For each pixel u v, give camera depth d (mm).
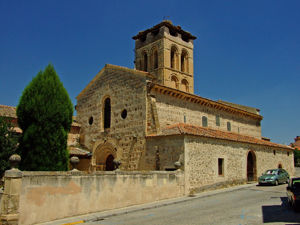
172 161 23875
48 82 20547
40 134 19406
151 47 40625
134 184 19453
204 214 16031
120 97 29328
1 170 18672
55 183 15125
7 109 29297
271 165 35531
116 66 30375
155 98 26953
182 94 29031
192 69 43000
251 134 40562
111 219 15539
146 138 26047
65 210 15445
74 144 32344
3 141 19266
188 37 43344
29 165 18953
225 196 22766
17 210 13219
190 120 30188
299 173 46562
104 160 30359
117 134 28812
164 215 16203
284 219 14211
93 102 32469
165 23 39188
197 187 24047
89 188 16781
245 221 14023
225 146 27969
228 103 42375
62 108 20609
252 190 26016
